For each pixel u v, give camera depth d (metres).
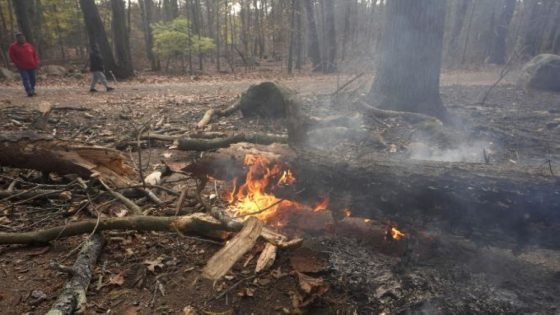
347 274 2.61
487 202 2.71
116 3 14.98
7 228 3.13
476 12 22.97
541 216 2.64
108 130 6.24
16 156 3.64
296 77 16.42
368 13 25.73
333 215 3.20
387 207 2.99
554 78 10.61
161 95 10.41
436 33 6.34
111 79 15.10
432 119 6.02
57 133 5.97
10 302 2.32
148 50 21.62
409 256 2.81
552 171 2.89
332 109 7.50
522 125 6.75
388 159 3.23
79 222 2.93
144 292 2.45
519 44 23.31
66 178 4.05
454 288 2.51
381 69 6.93
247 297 2.42
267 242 2.81
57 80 14.16
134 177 3.96
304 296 2.41
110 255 2.80
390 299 2.42
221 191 3.82
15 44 9.28
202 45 19.14
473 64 21.14
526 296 2.45
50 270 2.63
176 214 3.25
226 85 13.41
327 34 18.69
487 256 2.87
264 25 26.14
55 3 21.73
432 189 2.81
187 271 2.64
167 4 24.34
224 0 23.59
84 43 23.83
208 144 4.97
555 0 22.02
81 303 2.26
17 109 7.36
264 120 7.06
